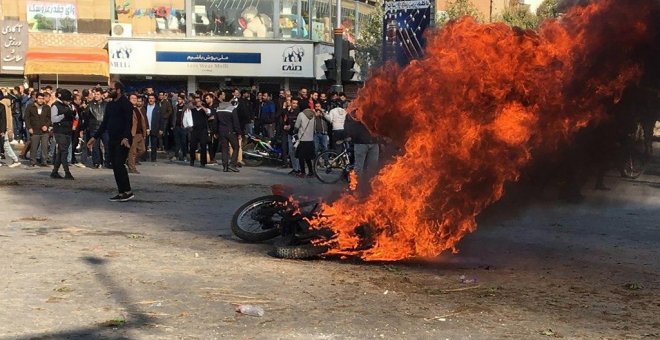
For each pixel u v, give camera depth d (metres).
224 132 18.91
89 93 20.70
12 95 26.73
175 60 33.19
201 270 7.16
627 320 5.82
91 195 12.97
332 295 6.35
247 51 33.41
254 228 8.77
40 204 11.61
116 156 12.19
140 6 33.41
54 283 6.47
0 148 20.56
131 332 5.18
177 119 22.09
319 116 18.55
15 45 32.25
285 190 8.78
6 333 5.07
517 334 5.37
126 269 7.09
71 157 19.20
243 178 17.17
